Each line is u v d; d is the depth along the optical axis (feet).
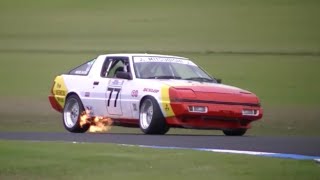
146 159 113.29
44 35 581.12
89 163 109.81
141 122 163.12
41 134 165.99
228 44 513.45
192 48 499.51
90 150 122.31
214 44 515.50
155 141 141.79
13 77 404.16
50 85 375.45
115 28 593.42
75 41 551.59
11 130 214.07
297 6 630.33
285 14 607.78
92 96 175.73
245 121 163.12
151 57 173.78
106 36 566.36
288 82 365.40
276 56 456.86
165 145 133.39
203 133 204.33
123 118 168.76
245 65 422.82
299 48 486.38
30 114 273.95
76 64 451.12
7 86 371.15
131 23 605.31
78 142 135.85
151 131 161.07
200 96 157.79
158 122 159.53
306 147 132.26
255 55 461.37
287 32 547.49
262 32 554.05
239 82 368.68
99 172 103.35
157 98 159.02
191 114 156.04
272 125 236.22
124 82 168.86
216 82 173.78
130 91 166.30
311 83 361.92
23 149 122.83
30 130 213.66
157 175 101.50
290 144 138.00
